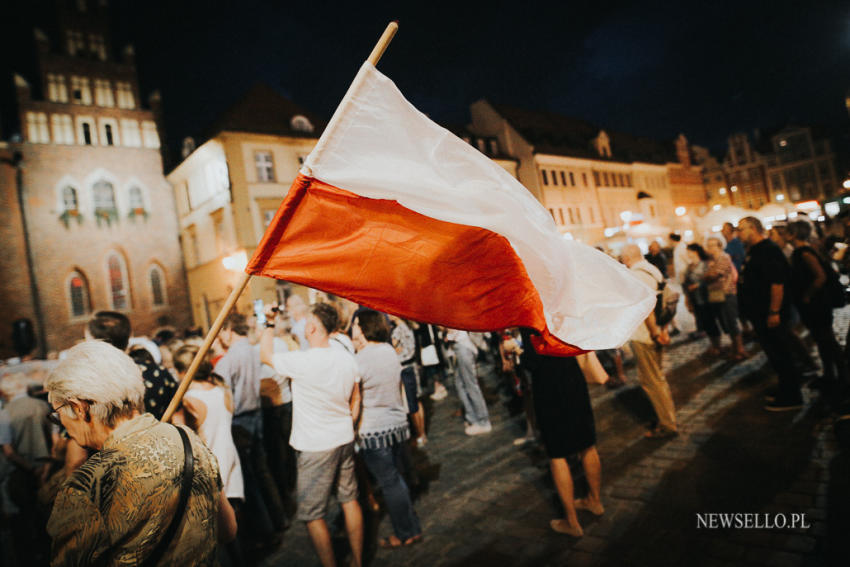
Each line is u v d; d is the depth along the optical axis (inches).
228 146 791.7
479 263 70.8
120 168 994.7
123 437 52.2
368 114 63.3
